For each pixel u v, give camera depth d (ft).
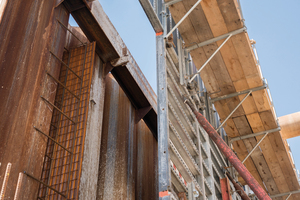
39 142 20.57
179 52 30.53
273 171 43.83
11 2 22.72
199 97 34.58
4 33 21.59
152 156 38.40
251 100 35.42
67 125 24.70
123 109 34.99
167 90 25.94
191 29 30.14
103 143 32.09
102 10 29.27
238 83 34.17
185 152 25.32
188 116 29.78
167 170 20.11
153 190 35.83
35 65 21.89
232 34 29.81
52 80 22.84
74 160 23.15
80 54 28.17
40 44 22.75
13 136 19.24
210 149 33.86
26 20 22.79
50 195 22.09
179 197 22.33
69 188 22.18
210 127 27.02
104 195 29.19
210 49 31.17
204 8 28.48
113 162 31.12
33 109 20.80
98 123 26.50
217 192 32.17
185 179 23.93
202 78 34.06
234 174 37.65
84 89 26.03
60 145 22.17
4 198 17.61
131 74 33.06
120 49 30.86
